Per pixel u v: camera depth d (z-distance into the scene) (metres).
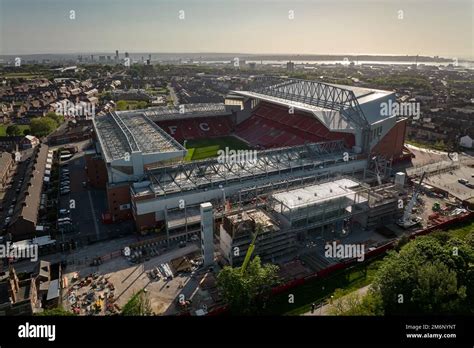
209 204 86.00
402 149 165.88
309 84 182.00
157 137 142.75
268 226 89.00
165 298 78.56
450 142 187.00
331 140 155.12
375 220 106.75
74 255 94.19
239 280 69.94
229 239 85.56
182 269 87.25
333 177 119.44
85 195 130.00
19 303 67.56
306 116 180.00
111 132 147.25
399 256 75.56
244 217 87.50
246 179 118.31
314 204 95.94
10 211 114.69
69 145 190.62
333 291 80.31
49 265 86.50
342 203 101.12
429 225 107.12
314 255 93.31
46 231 104.12
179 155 120.62
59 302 76.12
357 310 68.50
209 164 121.31
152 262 91.12
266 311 73.81
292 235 91.88
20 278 83.38
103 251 95.88
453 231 103.38
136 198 100.50
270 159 130.62
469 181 140.62
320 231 102.94
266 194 104.62
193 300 77.88
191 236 101.25
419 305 65.62
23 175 147.88
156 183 110.44
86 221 111.44
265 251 89.12
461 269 71.06
